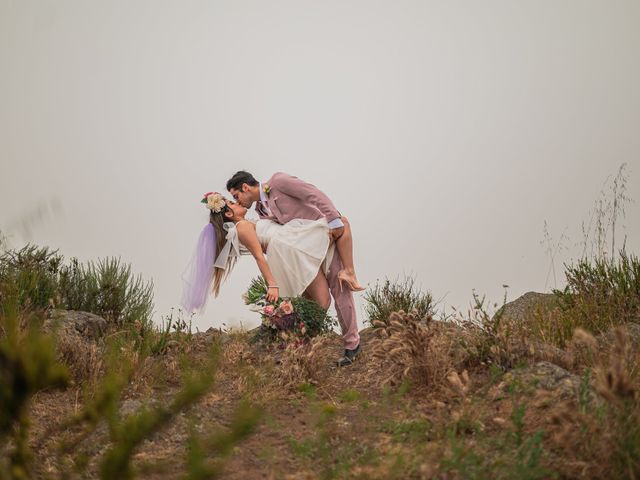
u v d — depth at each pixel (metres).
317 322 5.36
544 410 3.31
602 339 4.66
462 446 3.01
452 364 4.08
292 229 5.23
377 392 4.17
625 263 5.60
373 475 2.82
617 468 2.65
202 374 2.43
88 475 2.96
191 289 5.51
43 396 4.08
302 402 4.08
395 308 6.33
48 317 5.26
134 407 3.71
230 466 3.12
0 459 2.94
